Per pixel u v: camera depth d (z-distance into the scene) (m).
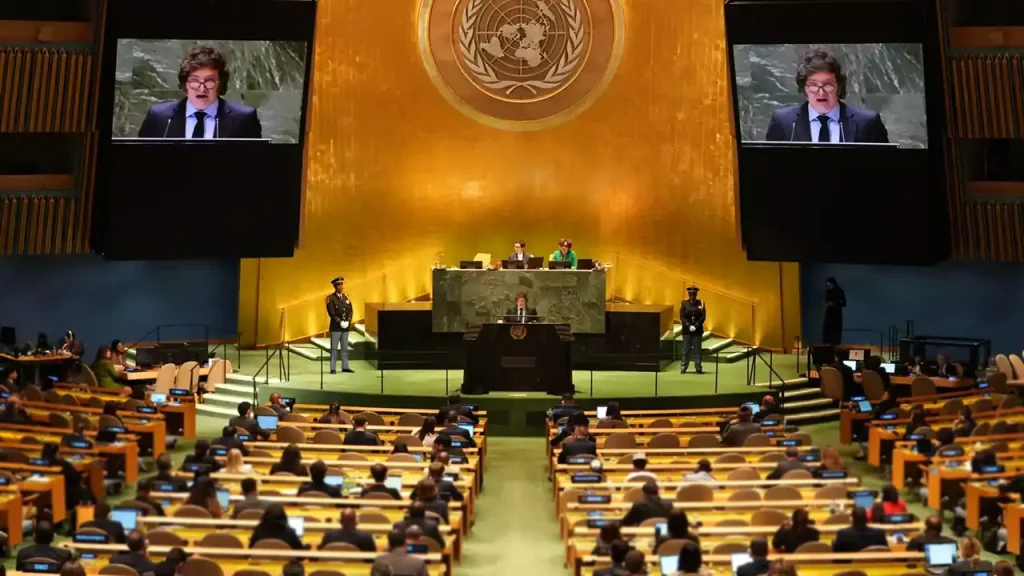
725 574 13.02
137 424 21.03
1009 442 19.80
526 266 26.64
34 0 28.00
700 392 24.62
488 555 16.97
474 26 29.20
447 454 17.72
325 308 29.38
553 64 29.30
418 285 29.59
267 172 26.12
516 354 23.80
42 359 25.97
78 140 27.69
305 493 15.54
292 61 25.78
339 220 29.28
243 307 29.25
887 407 22.12
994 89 26.89
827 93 25.56
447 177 29.52
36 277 28.80
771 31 25.53
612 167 29.48
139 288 29.73
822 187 26.00
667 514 14.79
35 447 18.73
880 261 26.19
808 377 25.73
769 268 29.14
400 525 13.58
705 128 29.11
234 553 13.09
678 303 29.44
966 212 27.34
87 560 13.31
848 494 15.85
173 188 25.94
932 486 18.17
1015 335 29.45
